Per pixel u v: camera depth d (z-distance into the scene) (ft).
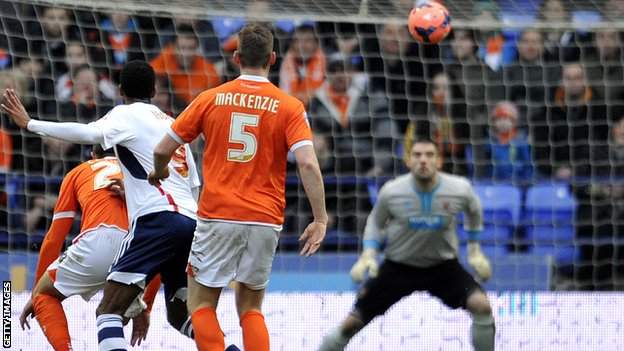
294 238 113.60
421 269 81.41
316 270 101.91
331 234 115.44
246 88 61.41
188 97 119.44
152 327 85.76
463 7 118.83
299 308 89.40
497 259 102.68
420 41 101.60
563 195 119.24
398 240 81.05
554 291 96.17
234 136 61.05
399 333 89.40
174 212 66.49
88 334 85.46
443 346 89.56
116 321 65.46
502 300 90.84
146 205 66.28
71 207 73.10
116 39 118.52
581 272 117.39
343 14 113.70
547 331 90.99
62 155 111.34
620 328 91.66
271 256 62.49
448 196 79.97
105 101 116.88
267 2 112.88
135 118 67.10
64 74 115.34
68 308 85.30
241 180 61.21
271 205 61.52
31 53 115.03
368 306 81.76
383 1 114.73
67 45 116.26
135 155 66.80
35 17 115.65
